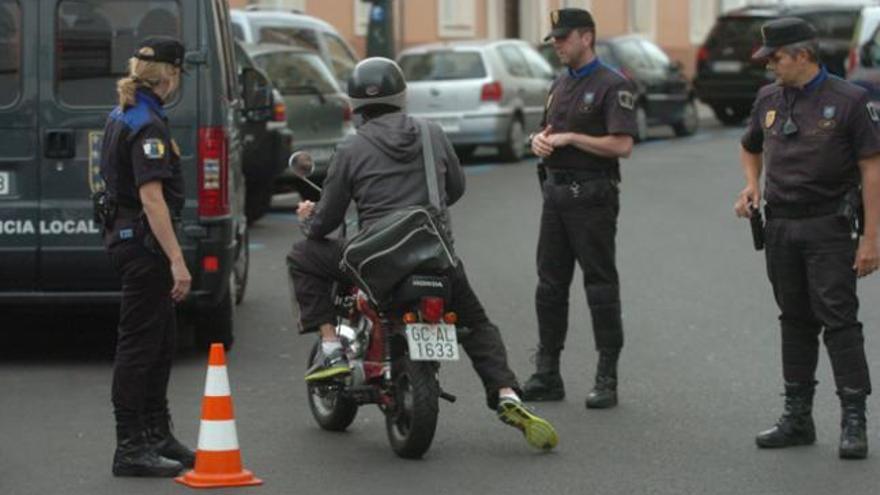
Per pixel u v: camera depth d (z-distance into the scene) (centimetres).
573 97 2078
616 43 6750
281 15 4900
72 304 2358
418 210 1788
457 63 5697
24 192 2330
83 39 2333
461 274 1852
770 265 1877
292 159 1839
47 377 2320
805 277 1855
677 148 6488
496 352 1861
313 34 4981
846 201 1820
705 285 3139
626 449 1877
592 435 1947
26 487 1720
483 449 1883
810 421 1883
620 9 9444
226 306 2450
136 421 1766
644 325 2709
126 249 1731
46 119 2327
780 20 1828
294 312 1934
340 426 1970
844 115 1805
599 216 2081
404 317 1789
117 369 1755
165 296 1756
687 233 3903
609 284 2094
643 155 6138
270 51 4325
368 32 5638
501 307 2903
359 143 1831
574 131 2072
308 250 1894
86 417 2059
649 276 3250
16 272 2333
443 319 1798
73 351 2525
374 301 1789
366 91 1852
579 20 2069
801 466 1792
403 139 1827
